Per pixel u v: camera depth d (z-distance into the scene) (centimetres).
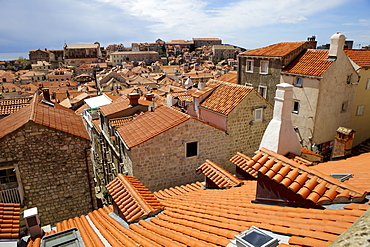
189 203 997
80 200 1584
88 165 1562
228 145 1856
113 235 801
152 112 1955
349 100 2548
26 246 820
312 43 2848
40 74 13125
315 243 412
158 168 1627
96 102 3412
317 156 1352
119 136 1775
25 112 1689
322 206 564
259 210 673
